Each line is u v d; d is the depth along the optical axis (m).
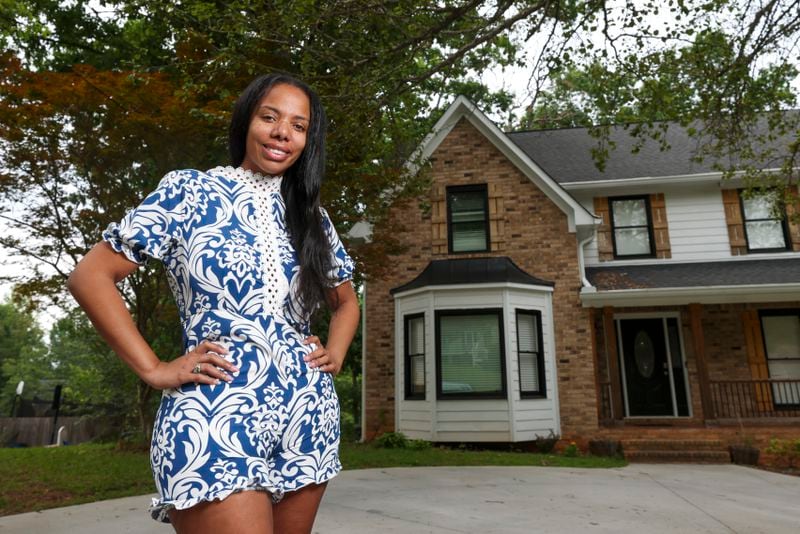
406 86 6.16
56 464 6.36
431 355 9.86
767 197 10.01
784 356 10.73
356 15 5.57
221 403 1.11
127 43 9.88
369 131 6.18
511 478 5.88
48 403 20.78
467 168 11.32
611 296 9.97
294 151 1.37
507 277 9.99
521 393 9.73
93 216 6.82
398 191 7.95
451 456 7.87
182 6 5.75
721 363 10.79
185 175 1.26
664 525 3.88
